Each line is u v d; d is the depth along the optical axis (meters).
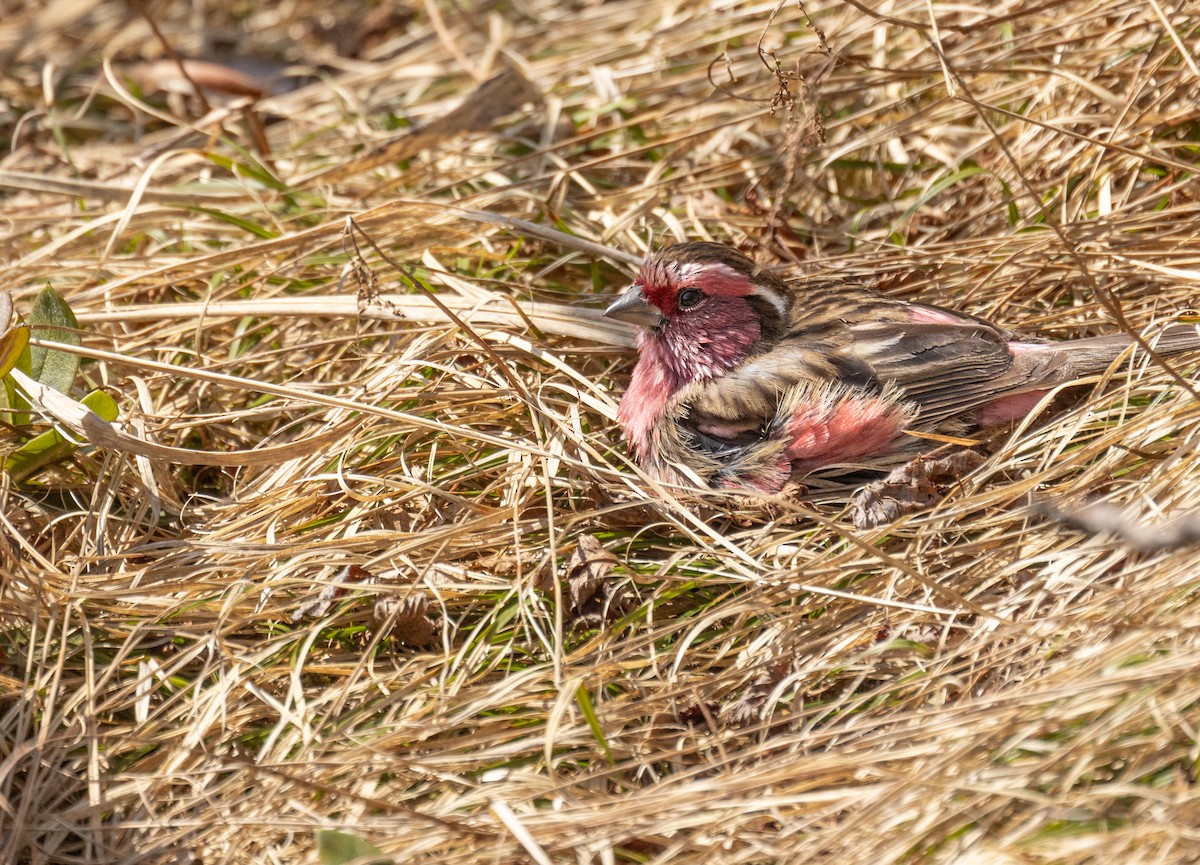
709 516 5.78
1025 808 3.80
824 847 3.85
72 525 5.88
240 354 6.98
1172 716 3.85
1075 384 5.74
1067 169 7.10
